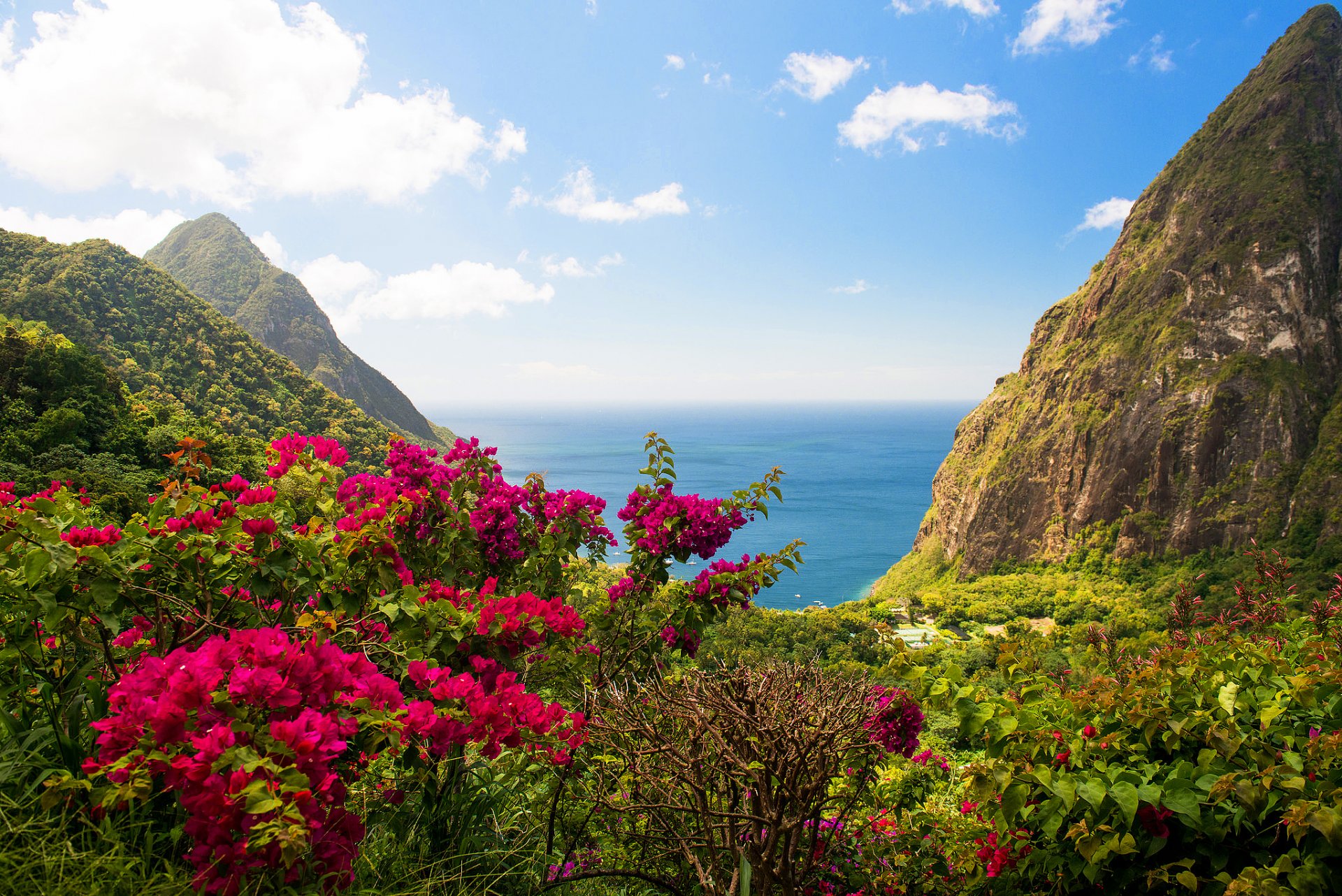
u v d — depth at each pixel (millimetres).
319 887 1593
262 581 2381
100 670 2252
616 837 2809
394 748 1803
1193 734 2354
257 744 1540
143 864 1572
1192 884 1939
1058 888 2379
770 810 2158
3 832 1536
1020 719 2334
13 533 1906
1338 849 1799
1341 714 2207
